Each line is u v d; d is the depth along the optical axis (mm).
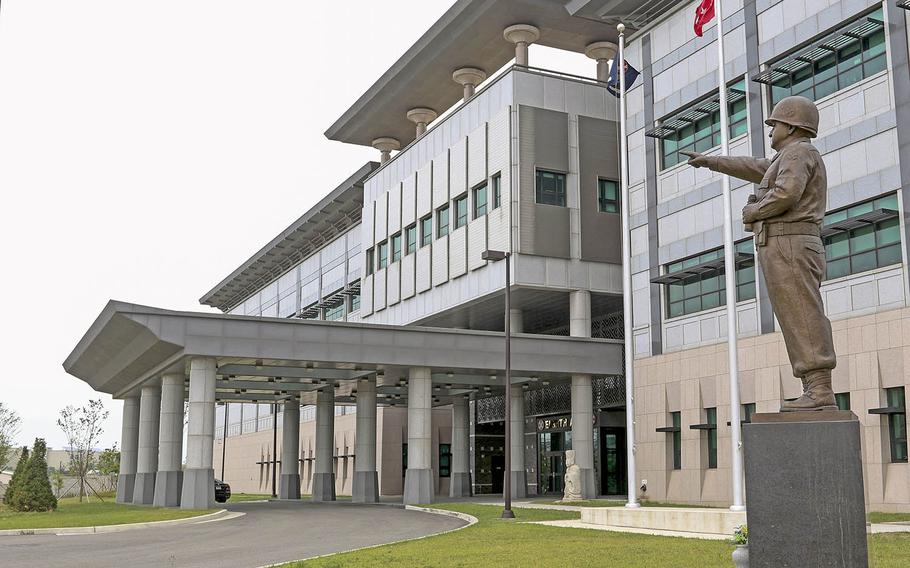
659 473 38938
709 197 38125
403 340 39031
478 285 46094
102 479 75625
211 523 29562
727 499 35031
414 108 61281
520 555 16406
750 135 35844
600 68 51562
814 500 8195
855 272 30609
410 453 39500
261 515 33812
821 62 33062
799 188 8641
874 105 30562
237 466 93688
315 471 49625
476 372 41844
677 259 39656
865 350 29641
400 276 54844
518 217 43750
